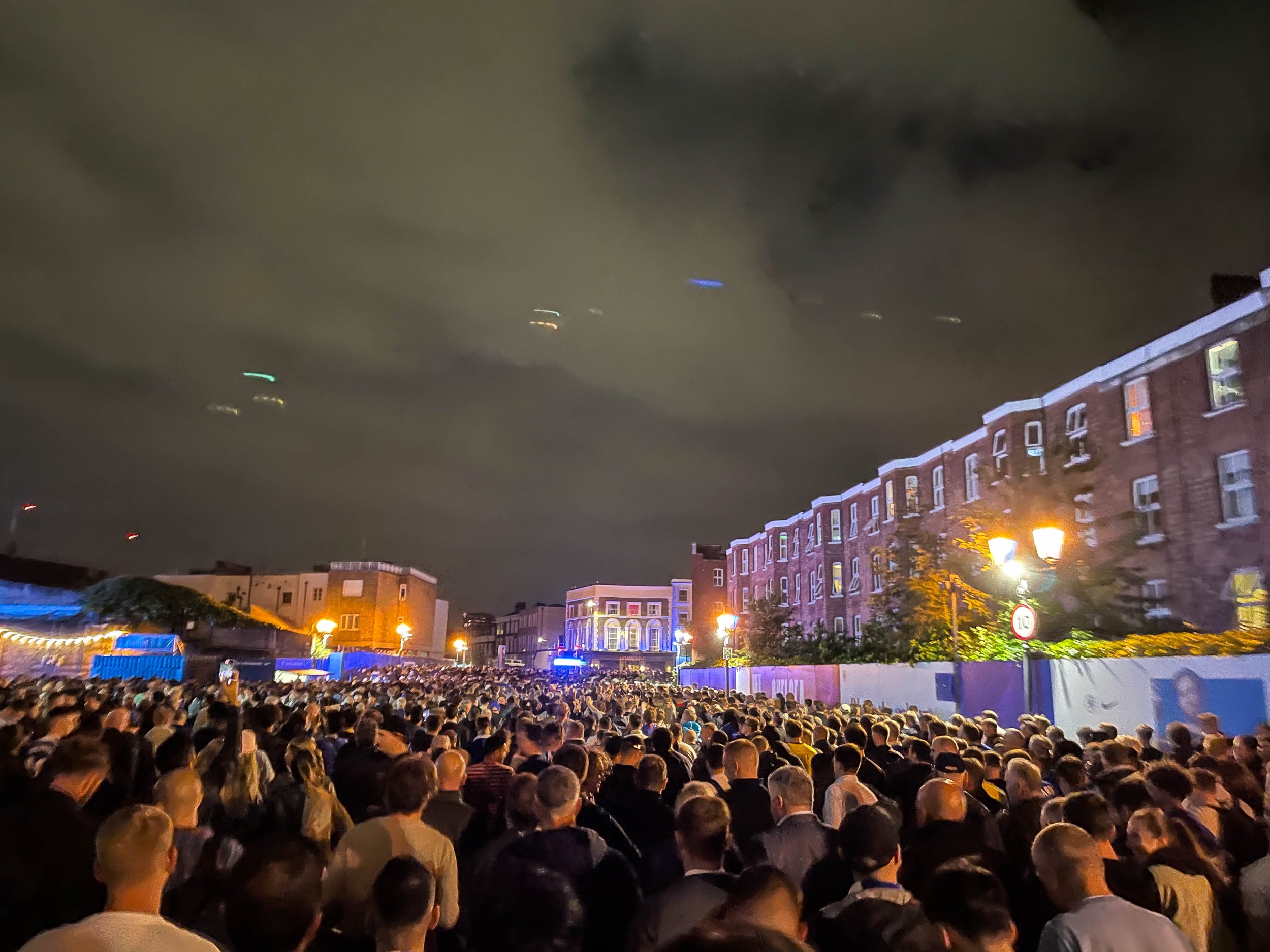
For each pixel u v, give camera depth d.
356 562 82.62
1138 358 24.19
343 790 6.93
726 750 6.20
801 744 9.41
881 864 3.87
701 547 76.38
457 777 5.98
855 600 43.81
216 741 6.66
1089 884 3.45
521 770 6.77
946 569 25.00
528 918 3.18
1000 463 29.92
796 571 51.84
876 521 41.34
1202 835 5.14
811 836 4.90
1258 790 6.45
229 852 4.79
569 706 17.84
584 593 114.62
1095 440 25.78
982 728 10.62
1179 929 3.37
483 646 166.62
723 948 1.75
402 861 3.25
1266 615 19.23
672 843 5.20
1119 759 6.89
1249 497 20.69
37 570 55.59
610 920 4.18
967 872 3.23
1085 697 14.95
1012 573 21.83
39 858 3.80
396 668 53.75
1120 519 22.38
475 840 5.77
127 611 37.22
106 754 5.06
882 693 23.30
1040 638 20.72
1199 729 12.51
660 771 6.19
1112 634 20.44
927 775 7.00
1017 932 4.26
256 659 35.84
